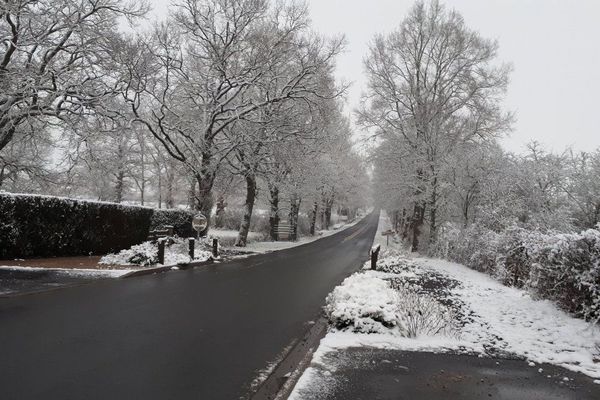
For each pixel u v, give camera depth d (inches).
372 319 289.1
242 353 247.9
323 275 616.7
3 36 795.4
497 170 906.7
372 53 1109.1
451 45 1050.7
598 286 300.5
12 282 405.1
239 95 1071.6
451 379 206.1
